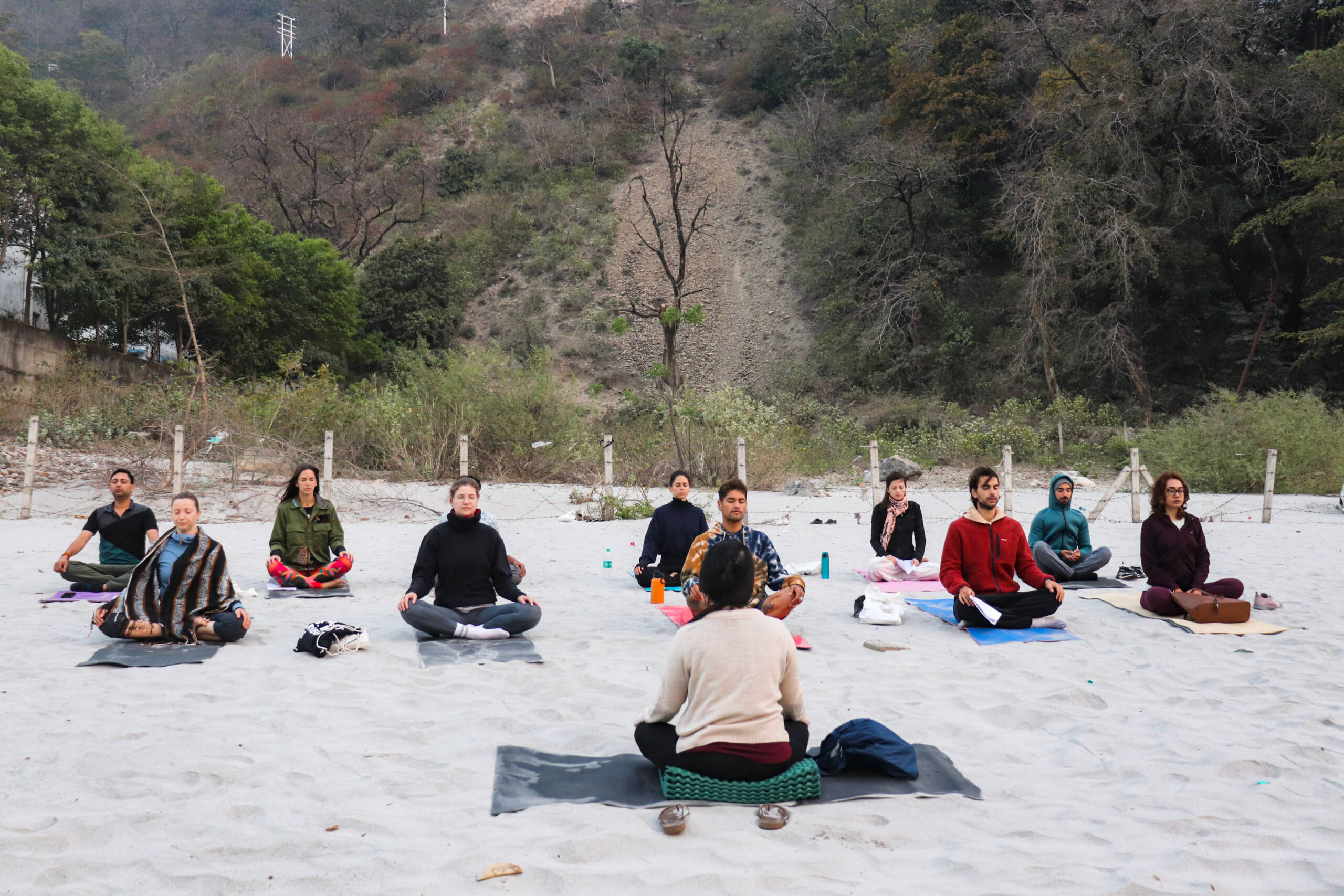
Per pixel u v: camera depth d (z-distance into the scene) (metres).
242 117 57.91
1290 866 3.12
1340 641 6.51
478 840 3.29
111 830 3.35
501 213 51.56
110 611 6.26
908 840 3.34
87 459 17.47
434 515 15.55
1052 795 3.81
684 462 19.78
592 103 60.78
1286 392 23.52
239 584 8.80
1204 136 31.73
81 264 24.34
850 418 32.12
